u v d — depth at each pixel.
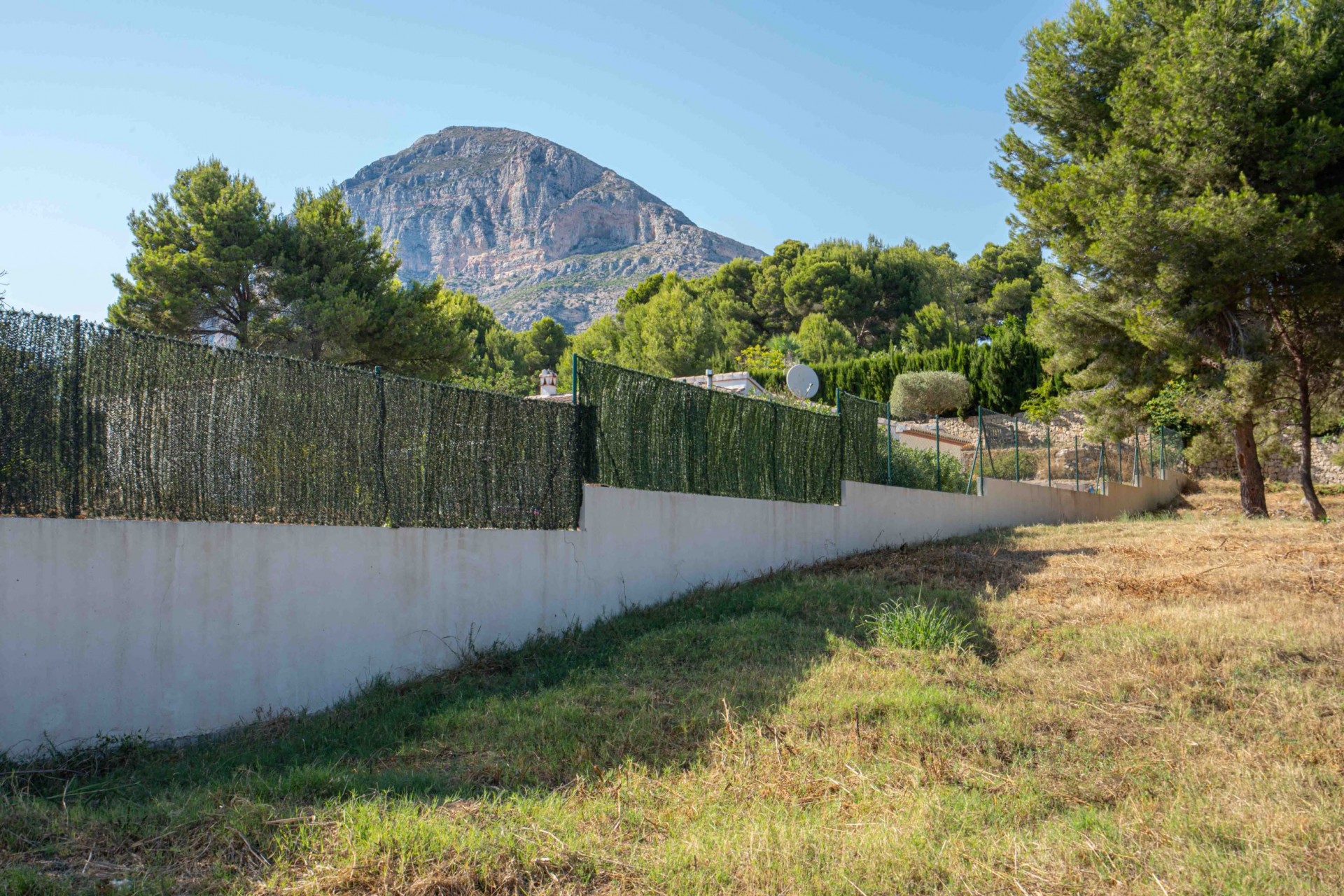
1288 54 16.06
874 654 7.96
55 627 5.65
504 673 7.90
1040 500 21.31
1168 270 16.94
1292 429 22.70
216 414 6.64
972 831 4.41
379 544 7.66
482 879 3.80
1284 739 5.55
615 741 5.73
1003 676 7.15
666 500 10.99
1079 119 19.78
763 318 57.75
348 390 7.55
